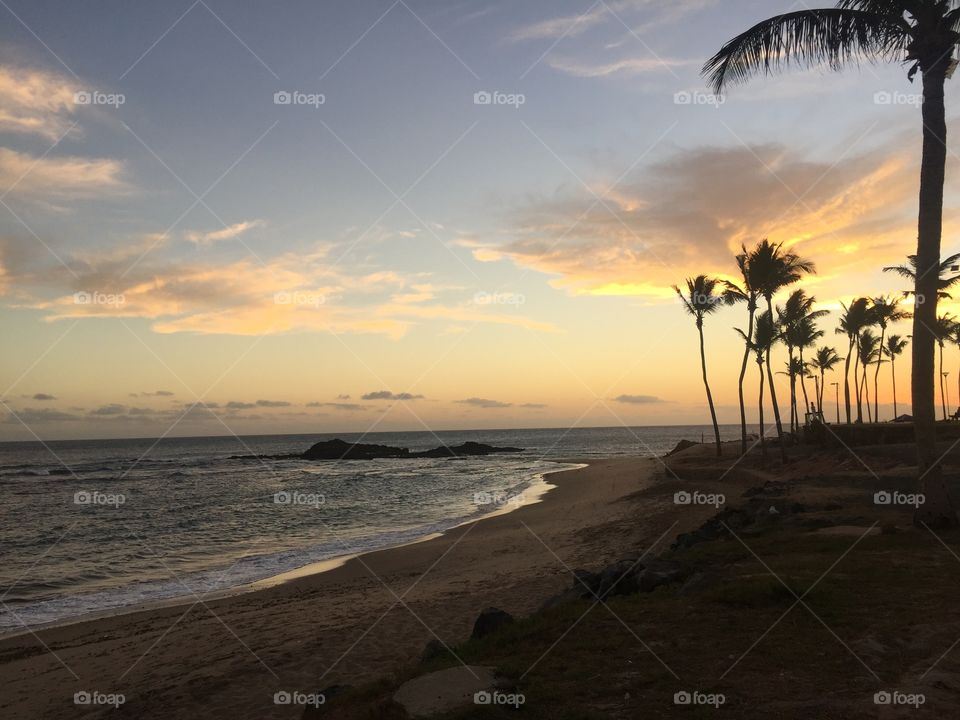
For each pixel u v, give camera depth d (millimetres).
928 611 7887
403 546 24422
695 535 16188
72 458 114438
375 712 5699
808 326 50344
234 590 18281
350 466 89125
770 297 40344
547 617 9094
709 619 8102
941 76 14156
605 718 5387
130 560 24078
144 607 16594
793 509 18625
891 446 31531
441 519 32875
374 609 13492
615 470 54688
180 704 8297
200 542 27859
